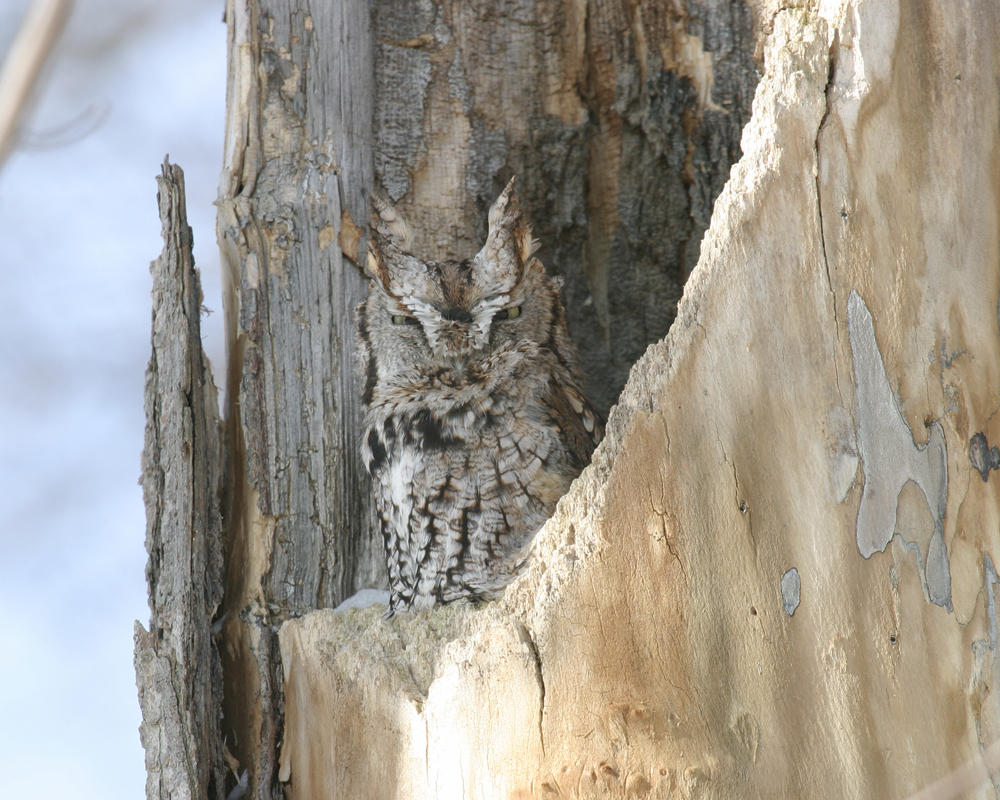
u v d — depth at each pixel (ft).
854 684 26.96
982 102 27.02
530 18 27.76
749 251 26.99
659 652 27.02
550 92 27.76
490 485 27.48
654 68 27.76
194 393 27.40
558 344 27.63
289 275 27.53
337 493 27.50
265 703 27.35
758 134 27.02
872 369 26.99
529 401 27.50
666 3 27.76
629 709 26.99
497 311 27.53
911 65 26.99
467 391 27.50
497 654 27.04
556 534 27.07
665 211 27.84
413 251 27.66
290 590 27.45
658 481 27.02
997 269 27.02
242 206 27.53
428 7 27.71
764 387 26.99
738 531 26.99
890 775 26.96
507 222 27.58
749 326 26.99
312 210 27.55
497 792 27.02
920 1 27.02
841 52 26.99
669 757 26.99
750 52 27.73
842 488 26.99
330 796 27.20
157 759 27.27
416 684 27.14
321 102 27.58
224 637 27.43
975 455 26.99
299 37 27.55
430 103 27.71
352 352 27.55
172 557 27.35
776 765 26.96
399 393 27.50
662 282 27.86
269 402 27.48
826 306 26.99
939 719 26.96
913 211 26.99
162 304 27.40
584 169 27.81
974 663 26.99
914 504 26.99
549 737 27.02
